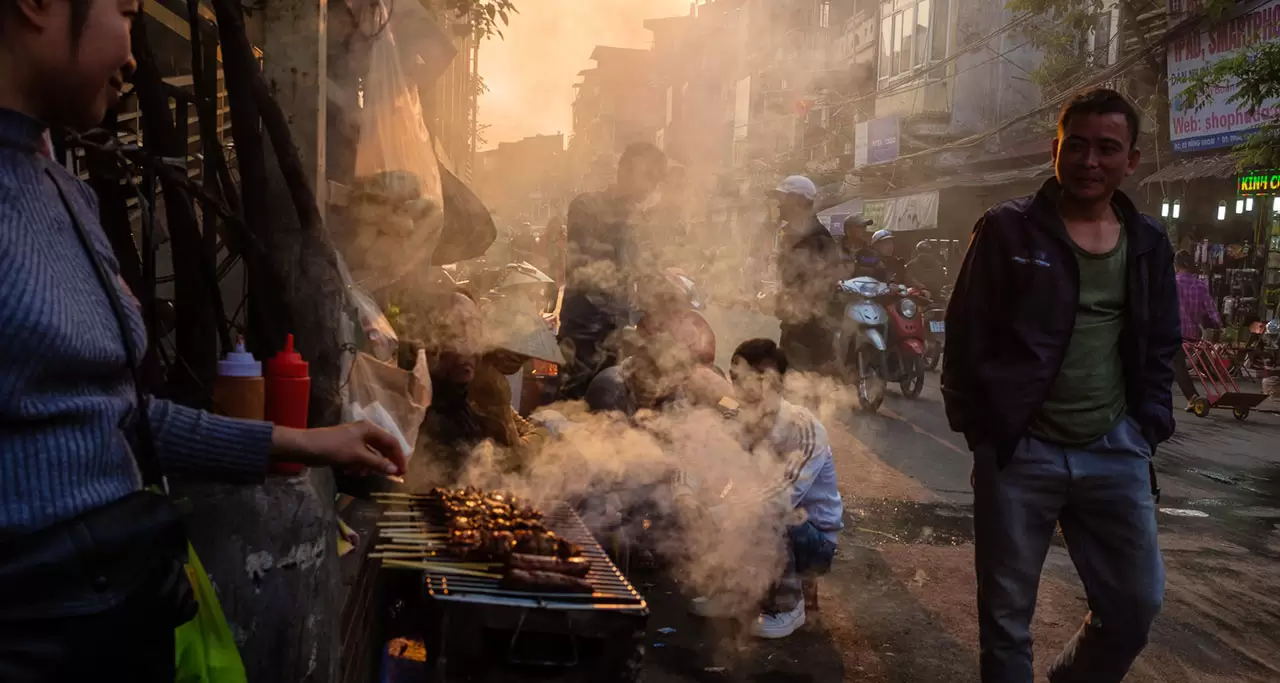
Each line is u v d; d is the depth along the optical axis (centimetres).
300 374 237
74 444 128
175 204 267
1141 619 320
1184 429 1045
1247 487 767
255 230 267
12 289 120
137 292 254
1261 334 1494
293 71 277
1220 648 439
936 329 1407
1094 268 314
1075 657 337
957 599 483
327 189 346
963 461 808
